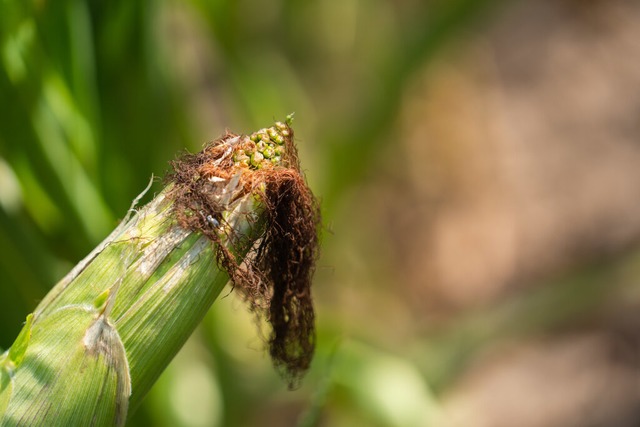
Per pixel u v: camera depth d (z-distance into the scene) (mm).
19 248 849
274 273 658
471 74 2168
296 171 645
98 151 873
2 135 831
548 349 2010
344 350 1054
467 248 2109
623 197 2195
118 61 875
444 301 2035
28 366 625
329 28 1590
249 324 1198
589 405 1948
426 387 1180
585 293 1378
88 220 867
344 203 1524
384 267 1947
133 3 863
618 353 1979
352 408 1165
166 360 633
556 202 2191
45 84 839
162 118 922
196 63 1500
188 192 626
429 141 2078
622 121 2270
